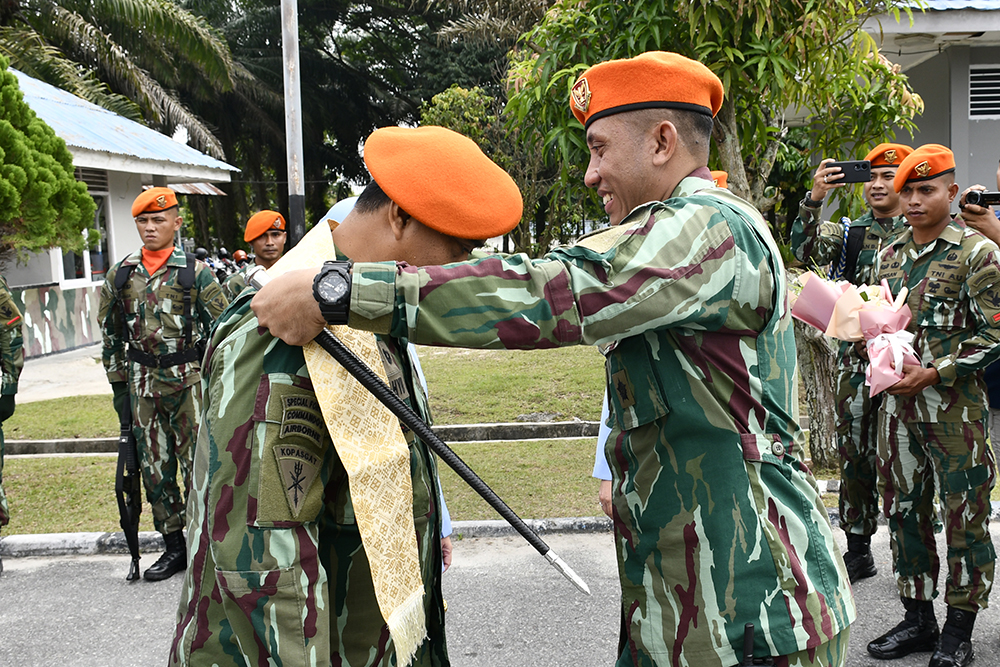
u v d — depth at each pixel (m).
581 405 6.94
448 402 7.20
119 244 13.98
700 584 1.46
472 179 1.46
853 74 5.06
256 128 31.42
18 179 8.23
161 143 14.84
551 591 3.74
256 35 33.12
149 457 4.10
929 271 3.20
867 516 3.81
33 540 4.41
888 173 4.07
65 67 16.38
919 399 3.04
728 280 1.41
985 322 2.97
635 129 1.58
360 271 1.29
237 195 31.53
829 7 4.27
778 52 4.32
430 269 1.32
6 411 4.27
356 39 36.06
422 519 1.64
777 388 1.51
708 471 1.47
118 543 4.43
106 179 13.52
